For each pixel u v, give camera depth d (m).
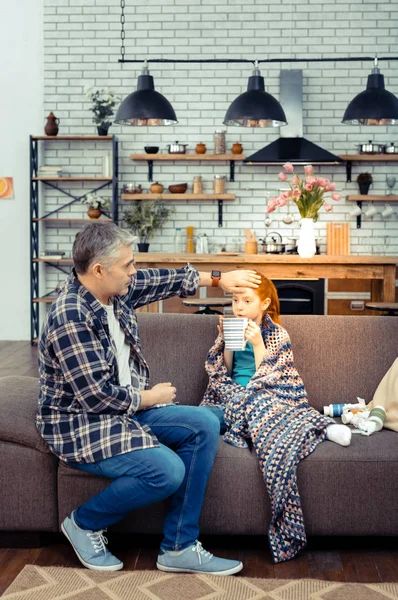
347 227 7.66
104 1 7.65
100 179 7.53
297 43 7.61
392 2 7.54
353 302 6.90
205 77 7.71
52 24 7.69
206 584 2.31
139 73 7.70
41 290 7.89
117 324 2.52
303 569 2.45
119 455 2.37
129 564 2.49
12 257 7.83
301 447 2.51
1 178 7.77
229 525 2.54
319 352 3.04
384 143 7.69
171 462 2.35
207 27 7.64
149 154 7.61
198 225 7.82
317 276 5.93
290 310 6.92
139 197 7.57
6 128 7.75
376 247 7.73
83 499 2.52
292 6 7.57
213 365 2.86
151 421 2.50
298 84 7.52
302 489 2.52
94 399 2.34
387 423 2.76
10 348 7.32
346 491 2.51
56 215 7.84
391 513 2.52
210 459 2.45
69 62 7.71
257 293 2.83
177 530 2.41
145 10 7.66
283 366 2.78
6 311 7.87
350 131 7.68
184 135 7.78
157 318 3.11
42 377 2.48
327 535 2.57
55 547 2.64
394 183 7.61
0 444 2.57
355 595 2.24
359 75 7.62
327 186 5.79
